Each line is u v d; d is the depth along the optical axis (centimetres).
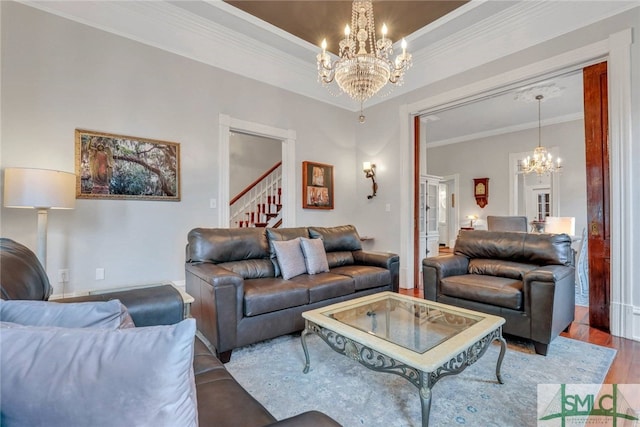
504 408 166
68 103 286
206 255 271
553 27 308
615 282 270
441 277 294
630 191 263
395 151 466
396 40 382
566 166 602
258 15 344
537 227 468
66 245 284
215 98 376
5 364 62
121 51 313
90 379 61
